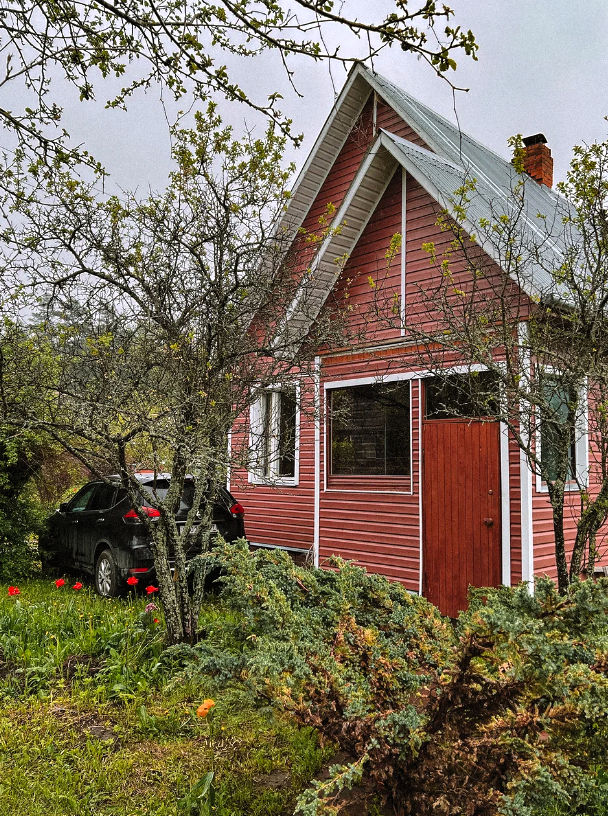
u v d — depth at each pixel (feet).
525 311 22.70
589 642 9.39
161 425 16.90
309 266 25.35
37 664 17.72
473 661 9.20
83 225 18.10
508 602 11.97
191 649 12.32
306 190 35.96
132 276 18.66
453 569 26.05
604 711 8.53
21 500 33.76
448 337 20.63
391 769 9.18
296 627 11.19
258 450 23.62
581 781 8.80
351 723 9.23
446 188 25.31
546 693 8.67
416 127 30.45
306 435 34.06
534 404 16.02
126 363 17.97
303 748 13.60
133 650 18.26
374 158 28.68
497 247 19.03
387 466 29.48
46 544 34.91
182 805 11.42
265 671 9.68
